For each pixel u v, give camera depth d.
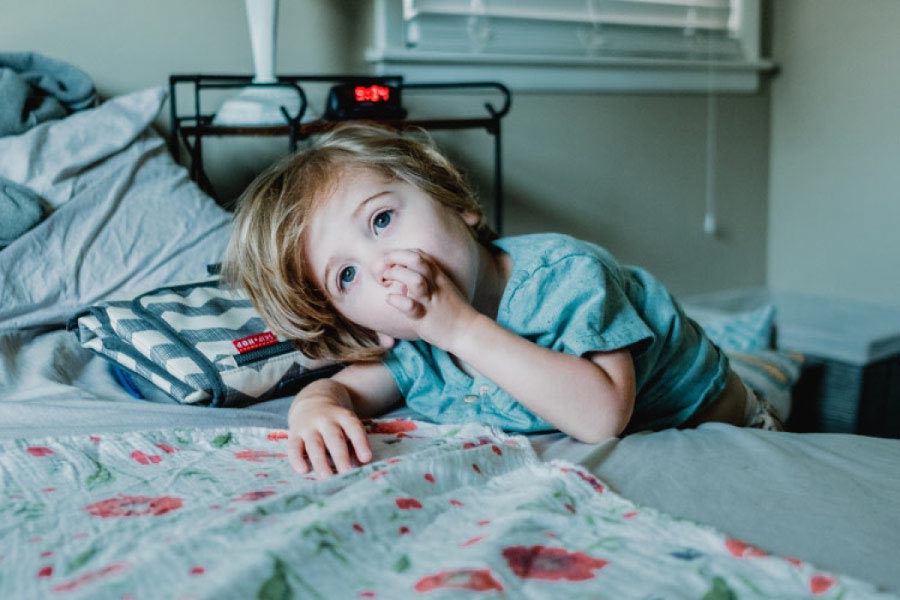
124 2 1.65
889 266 2.49
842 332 2.01
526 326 0.90
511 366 0.83
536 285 0.91
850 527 0.61
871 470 0.73
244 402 1.00
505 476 0.72
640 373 0.96
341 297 0.92
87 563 0.54
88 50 1.63
